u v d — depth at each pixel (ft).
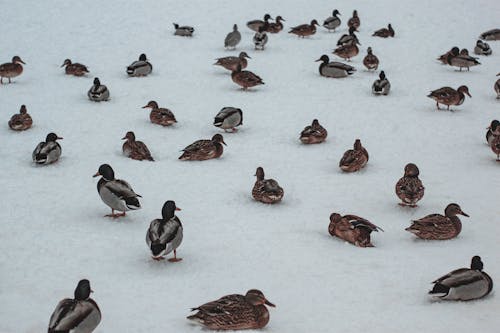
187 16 100.17
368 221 37.76
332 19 95.40
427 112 64.39
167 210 33.91
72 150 52.75
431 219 37.96
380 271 34.14
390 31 92.58
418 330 28.17
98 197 43.83
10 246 36.14
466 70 78.95
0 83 69.26
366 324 28.76
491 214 42.14
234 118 56.95
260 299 27.91
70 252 35.73
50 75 72.74
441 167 50.85
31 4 100.48
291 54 84.79
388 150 54.54
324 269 34.40
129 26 93.35
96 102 64.90
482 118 62.80
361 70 79.10
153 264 34.63
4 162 49.39
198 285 32.32
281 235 38.78
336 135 57.98
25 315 29.09
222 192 45.32
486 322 28.81
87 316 25.57
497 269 34.27
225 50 85.25
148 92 68.59
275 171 49.65
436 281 30.48
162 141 55.52
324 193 45.68
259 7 107.34
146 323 28.55
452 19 101.04
